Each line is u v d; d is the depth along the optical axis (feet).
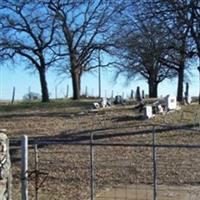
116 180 46.62
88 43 169.89
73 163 53.31
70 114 105.60
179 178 46.62
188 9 81.41
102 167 51.49
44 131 83.15
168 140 70.54
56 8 164.86
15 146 50.85
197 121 85.30
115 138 73.05
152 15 83.82
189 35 85.10
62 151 59.36
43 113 110.11
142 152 59.21
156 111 96.53
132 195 40.81
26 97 210.38
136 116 92.89
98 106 118.11
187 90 181.68
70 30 168.55
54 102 143.84
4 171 26.66
